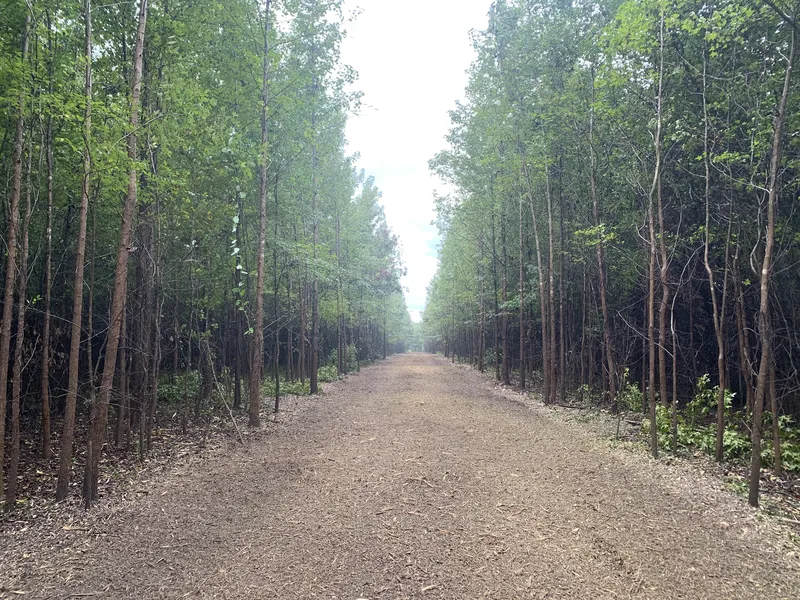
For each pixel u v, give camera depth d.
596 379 15.89
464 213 20.19
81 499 5.55
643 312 12.88
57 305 10.36
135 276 8.73
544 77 12.40
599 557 4.02
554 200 15.17
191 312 9.88
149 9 7.32
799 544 4.33
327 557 4.03
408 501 5.36
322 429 9.61
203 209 9.16
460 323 33.03
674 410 7.79
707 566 3.88
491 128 14.05
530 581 3.62
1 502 5.38
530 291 16.83
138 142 6.57
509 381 18.81
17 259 6.34
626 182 9.94
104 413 5.62
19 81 4.88
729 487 5.94
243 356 17.12
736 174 7.58
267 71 9.97
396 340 66.25
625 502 5.37
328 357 27.69
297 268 13.87
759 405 5.36
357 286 25.58
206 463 7.11
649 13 7.32
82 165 6.17
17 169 5.14
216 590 3.53
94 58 7.03
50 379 9.96
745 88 7.44
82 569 3.87
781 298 9.05
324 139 14.38
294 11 10.60
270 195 12.38
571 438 8.73
